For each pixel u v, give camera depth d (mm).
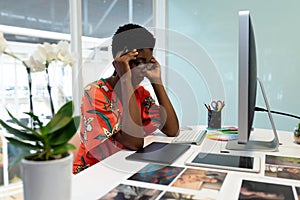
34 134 556
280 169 920
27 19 2023
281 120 2590
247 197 703
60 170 556
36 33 2082
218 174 872
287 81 2547
